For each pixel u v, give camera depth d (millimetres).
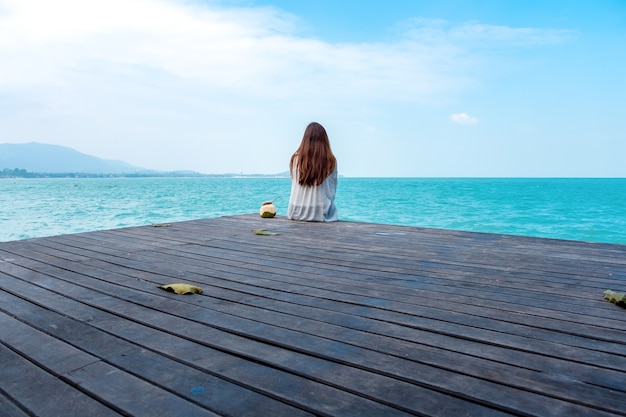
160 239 4465
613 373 1500
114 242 4273
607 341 1797
